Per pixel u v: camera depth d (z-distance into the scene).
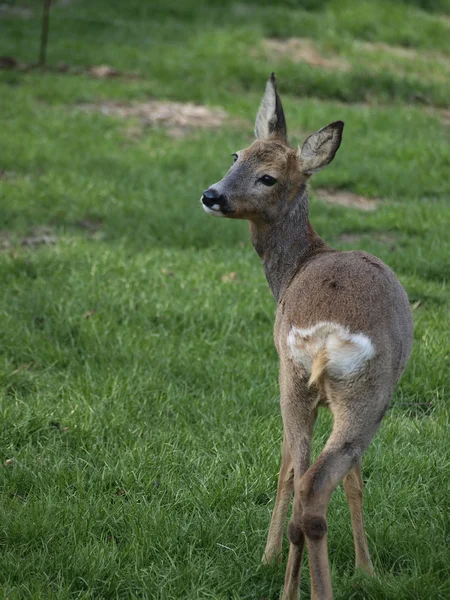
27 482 8.26
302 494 5.81
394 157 19.81
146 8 31.00
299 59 27.28
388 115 22.61
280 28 29.48
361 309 6.14
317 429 9.19
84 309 12.10
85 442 8.91
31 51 26.38
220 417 9.44
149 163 18.75
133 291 12.64
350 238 15.28
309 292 6.39
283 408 6.53
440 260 13.77
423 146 20.27
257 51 27.56
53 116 21.34
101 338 11.25
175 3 31.61
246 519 7.68
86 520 7.55
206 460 8.63
